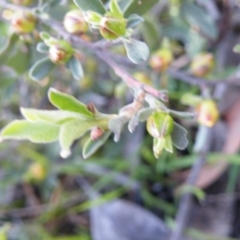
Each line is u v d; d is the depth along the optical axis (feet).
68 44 0.75
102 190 1.25
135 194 1.21
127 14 0.73
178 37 1.16
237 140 1.11
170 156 1.17
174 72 0.99
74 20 0.78
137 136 1.22
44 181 1.26
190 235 1.11
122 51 1.09
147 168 1.20
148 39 1.01
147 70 1.06
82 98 1.28
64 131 0.58
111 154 1.23
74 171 1.24
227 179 1.16
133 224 1.15
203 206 1.15
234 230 1.13
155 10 1.18
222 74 1.08
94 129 0.60
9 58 0.90
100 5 0.66
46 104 1.25
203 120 0.93
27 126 0.58
